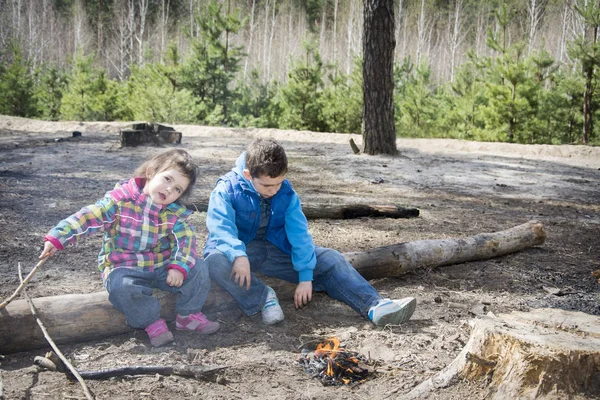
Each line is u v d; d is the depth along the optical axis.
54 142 14.23
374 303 3.50
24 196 7.16
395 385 2.80
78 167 9.91
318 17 69.62
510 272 4.73
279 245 3.62
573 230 6.45
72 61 27.73
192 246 3.19
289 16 66.62
